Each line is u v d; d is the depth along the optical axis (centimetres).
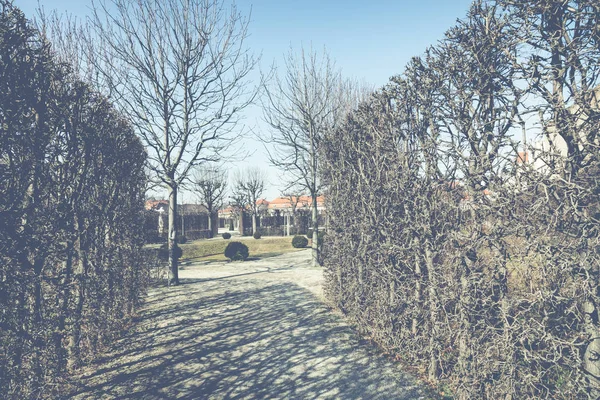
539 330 331
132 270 973
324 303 1027
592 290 309
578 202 313
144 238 1184
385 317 639
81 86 607
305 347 690
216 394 521
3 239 405
